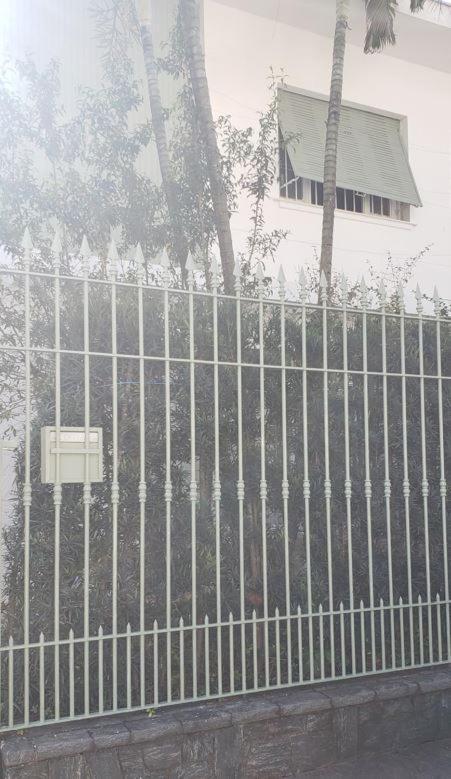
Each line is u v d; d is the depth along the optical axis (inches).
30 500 138.9
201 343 163.6
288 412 172.2
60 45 275.1
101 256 176.1
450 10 378.3
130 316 157.2
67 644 145.6
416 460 186.5
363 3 358.6
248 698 156.6
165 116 224.1
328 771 153.6
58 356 142.3
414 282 402.9
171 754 141.4
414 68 411.2
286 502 161.9
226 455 165.5
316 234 373.4
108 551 152.2
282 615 168.7
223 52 352.2
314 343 175.6
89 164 190.1
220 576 160.6
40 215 173.6
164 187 205.3
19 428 165.8
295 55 371.9
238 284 161.6
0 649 136.4
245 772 147.7
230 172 216.7
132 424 155.2
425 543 177.5
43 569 146.4
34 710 147.1
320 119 384.2
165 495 151.3
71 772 133.5
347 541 170.4
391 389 183.9
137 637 153.6
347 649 172.9
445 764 157.6
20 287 153.2
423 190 411.2
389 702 164.1
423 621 183.8
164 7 288.8
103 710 144.5
